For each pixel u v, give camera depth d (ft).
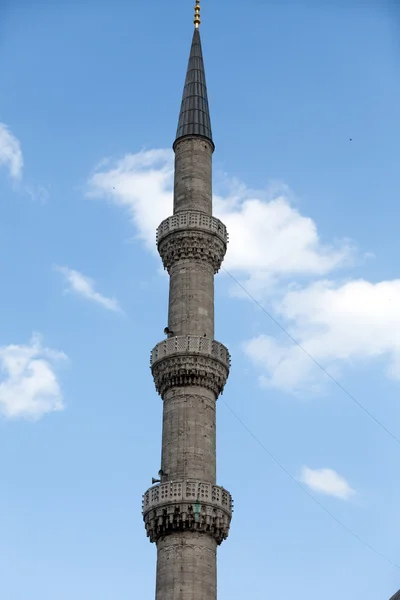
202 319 219.00
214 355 212.43
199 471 202.18
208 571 193.57
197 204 232.32
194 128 242.37
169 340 213.46
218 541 200.13
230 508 201.36
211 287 225.35
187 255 225.35
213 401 213.25
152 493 199.21
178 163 240.12
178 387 211.20
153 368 215.72
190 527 194.90
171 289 224.33
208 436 207.31
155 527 196.65
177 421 207.31
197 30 267.80
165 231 228.22
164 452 206.28
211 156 244.22
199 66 257.55
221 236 229.25
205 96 252.01
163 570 193.67
